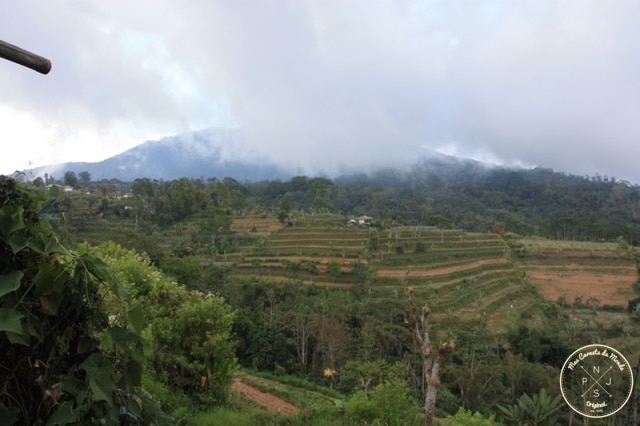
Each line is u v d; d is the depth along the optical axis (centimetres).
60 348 209
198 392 895
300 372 2694
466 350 2945
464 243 6125
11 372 193
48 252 197
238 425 762
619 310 4691
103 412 209
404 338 2947
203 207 6406
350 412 868
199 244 5216
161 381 819
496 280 5194
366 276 4834
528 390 2434
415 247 5759
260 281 3938
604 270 5634
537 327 3719
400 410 877
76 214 4594
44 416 197
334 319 3042
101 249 1028
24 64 194
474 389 2392
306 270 4856
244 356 2778
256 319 2914
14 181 201
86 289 209
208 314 923
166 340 888
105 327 224
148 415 237
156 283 944
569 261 5881
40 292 194
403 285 4712
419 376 2558
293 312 3109
